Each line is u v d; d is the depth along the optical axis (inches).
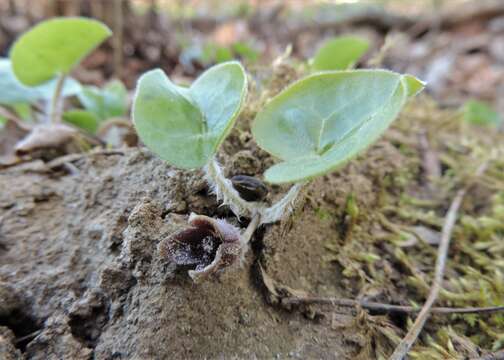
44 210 3.0
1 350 2.2
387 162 4.0
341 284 2.9
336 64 4.6
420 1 13.6
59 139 3.7
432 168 4.3
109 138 4.1
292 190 2.4
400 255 3.2
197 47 8.6
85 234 2.8
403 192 4.0
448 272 3.2
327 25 12.9
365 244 3.3
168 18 11.3
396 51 11.1
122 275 2.5
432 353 2.5
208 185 2.7
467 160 4.5
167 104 2.4
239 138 3.2
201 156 2.2
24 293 2.6
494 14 12.0
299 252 2.9
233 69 2.5
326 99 2.4
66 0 8.0
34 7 8.3
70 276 2.6
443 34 12.2
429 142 4.7
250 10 13.7
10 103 4.3
